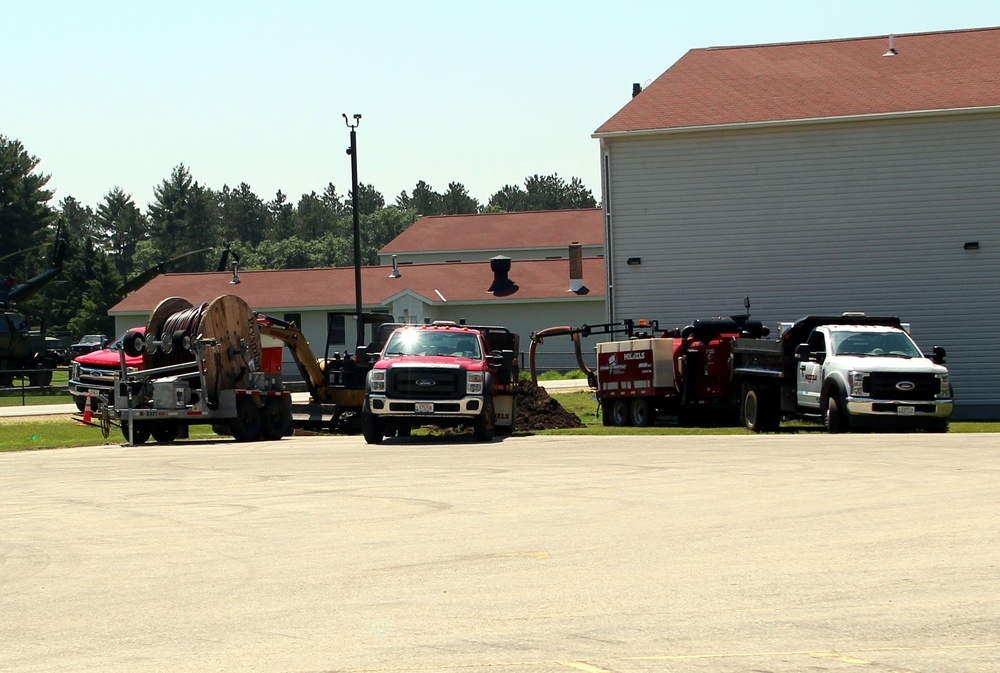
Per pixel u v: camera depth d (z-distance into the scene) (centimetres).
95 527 1625
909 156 4959
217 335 3609
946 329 4938
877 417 3291
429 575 1207
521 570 1222
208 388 3562
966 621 960
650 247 5131
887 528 1446
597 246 10175
